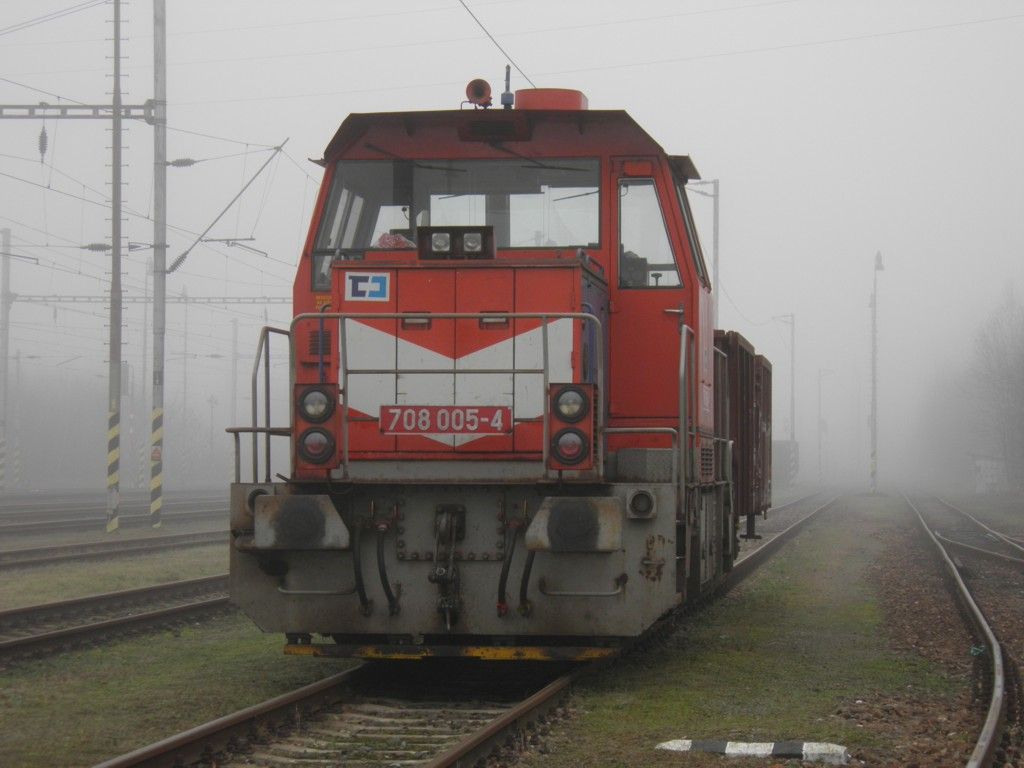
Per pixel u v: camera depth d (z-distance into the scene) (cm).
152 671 1405
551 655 1240
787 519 5131
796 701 1249
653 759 999
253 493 1262
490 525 1255
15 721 1131
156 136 4050
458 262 1295
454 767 916
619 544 1204
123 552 2947
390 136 1451
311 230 1437
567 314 1228
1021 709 1229
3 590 2188
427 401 1288
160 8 4034
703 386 1548
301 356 1412
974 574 2773
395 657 1248
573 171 1448
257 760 984
